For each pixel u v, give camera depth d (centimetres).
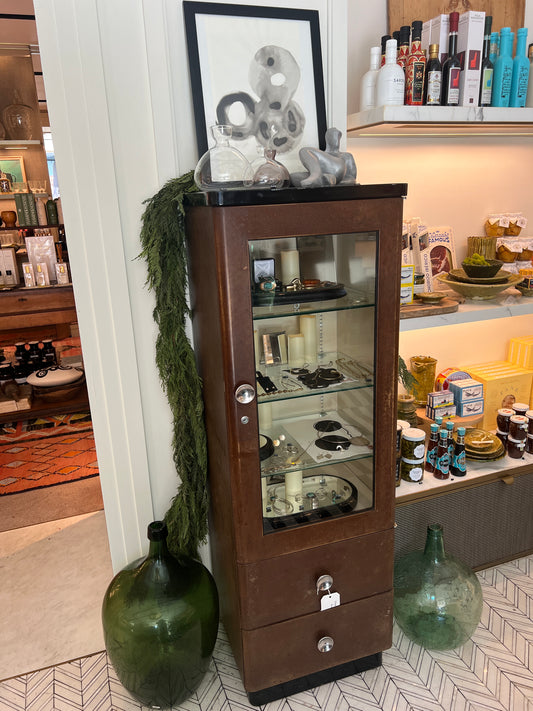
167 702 146
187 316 161
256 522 134
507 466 189
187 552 170
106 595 148
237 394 123
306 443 140
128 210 149
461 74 161
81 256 146
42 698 154
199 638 143
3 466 293
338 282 131
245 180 129
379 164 191
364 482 147
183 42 143
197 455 160
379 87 158
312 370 136
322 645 147
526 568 198
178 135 149
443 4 181
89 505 252
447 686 153
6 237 465
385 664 162
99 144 140
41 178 473
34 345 375
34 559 215
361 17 173
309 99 156
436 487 179
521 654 163
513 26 192
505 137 206
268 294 124
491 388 208
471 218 211
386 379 137
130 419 162
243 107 149
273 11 149
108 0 134
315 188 119
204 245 127
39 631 179
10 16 375
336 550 144
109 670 163
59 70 133
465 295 193
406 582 165
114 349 155
